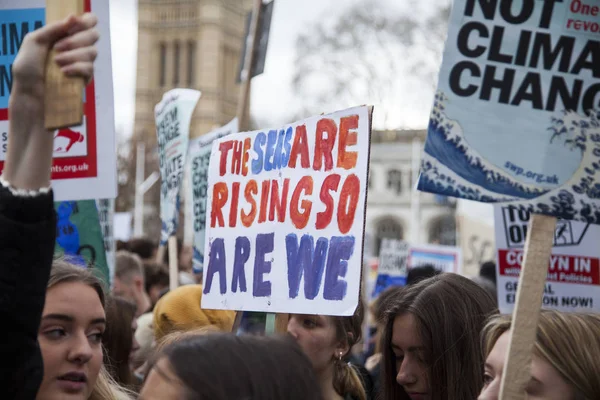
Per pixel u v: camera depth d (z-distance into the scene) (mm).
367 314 10180
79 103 2133
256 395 1788
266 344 1896
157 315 5180
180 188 6652
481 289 3775
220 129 6953
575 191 2746
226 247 4133
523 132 2762
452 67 2768
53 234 2227
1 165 3859
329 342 3764
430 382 3645
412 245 12578
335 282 3570
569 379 2648
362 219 3527
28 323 2197
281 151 3918
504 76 2770
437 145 2748
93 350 2799
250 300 3955
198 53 80312
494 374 2775
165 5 81000
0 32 3881
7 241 2168
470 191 2740
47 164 2203
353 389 3848
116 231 16781
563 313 2771
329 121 3711
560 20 2783
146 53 81750
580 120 2770
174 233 6578
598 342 2686
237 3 82312
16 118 2178
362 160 3574
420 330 3643
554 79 2777
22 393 2217
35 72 2152
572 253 4938
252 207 4031
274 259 3869
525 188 2746
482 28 2775
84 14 2146
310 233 3713
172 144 6793
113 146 3826
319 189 3713
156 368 1840
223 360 1814
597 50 2779
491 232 11828
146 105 81375
